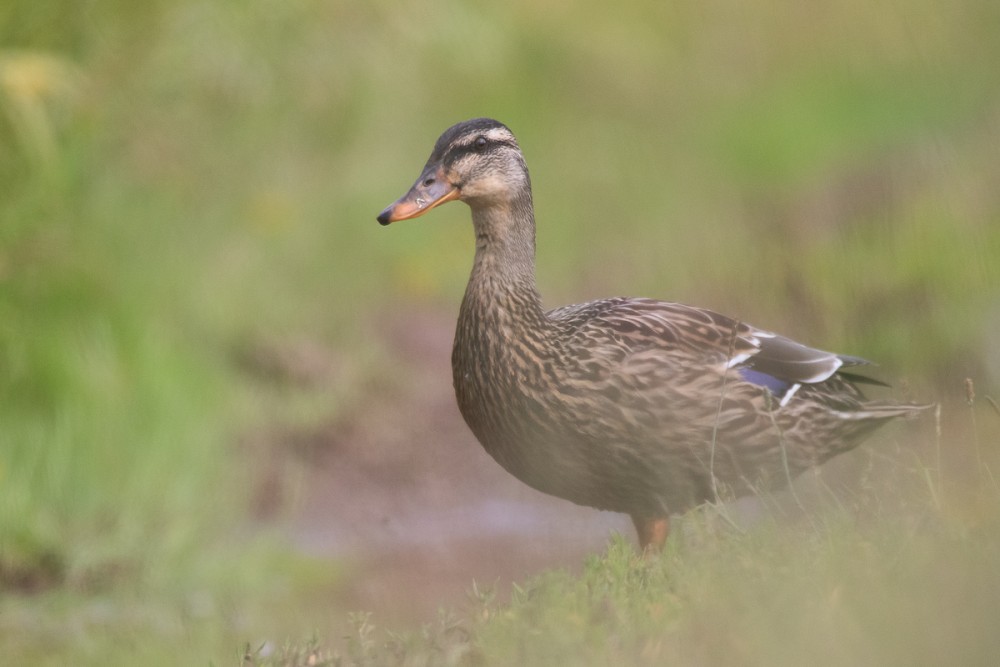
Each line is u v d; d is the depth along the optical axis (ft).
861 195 57.00
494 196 29.01
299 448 44.91
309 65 53.47
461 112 64.39
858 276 47.16
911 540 22.03
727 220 59.41
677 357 28.55
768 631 19.76
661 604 21.07
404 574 35.83
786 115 73.26
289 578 36.47
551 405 28.07
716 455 28.63
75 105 42.16
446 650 21.20
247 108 51.24
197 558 37.45
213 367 45.98
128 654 30.73
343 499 42.11
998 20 68.69
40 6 41.96
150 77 45.34
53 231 41.57
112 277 42.93
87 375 40.14
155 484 39.04
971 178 52.65
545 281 58.29
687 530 26.25
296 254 54.29
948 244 47.47
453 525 40.14
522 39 68.74
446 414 47.80
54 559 36.63
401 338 52.80
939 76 69.21
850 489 27.81
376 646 22.58
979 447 28.71
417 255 59.06
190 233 48.44
